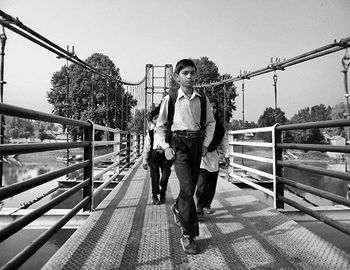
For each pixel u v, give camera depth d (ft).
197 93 7.44
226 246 6.94
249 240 7.36
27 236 9.91
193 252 6.41
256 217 9.62
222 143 11.70
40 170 62.08
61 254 6.32
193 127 7.33
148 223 8.81
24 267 9.37
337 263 5.98
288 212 10.64
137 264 5.90
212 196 10.30
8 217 10.16
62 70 104.68
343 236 10.80
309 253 6.50
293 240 7.34
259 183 19.63
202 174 9.70
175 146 7.25
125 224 8.68
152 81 57.21
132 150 32.89
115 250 6.60
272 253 6.51
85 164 9.65
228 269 5.71
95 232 7.88
